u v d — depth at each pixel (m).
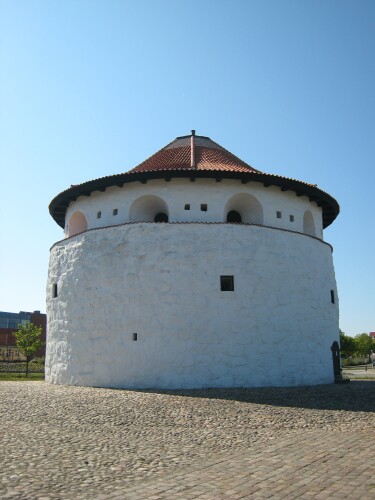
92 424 10.01
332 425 9.99
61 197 21.41
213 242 17.81
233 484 5.89
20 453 7.42
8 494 5.41
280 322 17.95
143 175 18.75
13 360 49.25
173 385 16.64
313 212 22.02
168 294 17.36
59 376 19.20
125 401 13.16
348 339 66.12
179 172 18.55
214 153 22.61
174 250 17.72
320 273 20.17
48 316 21.03
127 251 18.12
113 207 19.88
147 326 17.28
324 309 19.92
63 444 8.13
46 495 5.43
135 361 17.17
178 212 18.80
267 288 17.98
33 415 11.01
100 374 17.77
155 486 5.83
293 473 6.35
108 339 17.84
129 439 8.62
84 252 19.25
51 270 21.27
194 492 5.60
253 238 18.20
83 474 6.33
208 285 17.42
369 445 8.02
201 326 17.08
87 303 18.64
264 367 17.27
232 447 8.01
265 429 9.55
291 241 19.12
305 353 18.39
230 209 20.23
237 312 17.34
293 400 13.41
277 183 19.45
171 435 8.98
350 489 5.61
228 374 16.83
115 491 5.64
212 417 10.82
